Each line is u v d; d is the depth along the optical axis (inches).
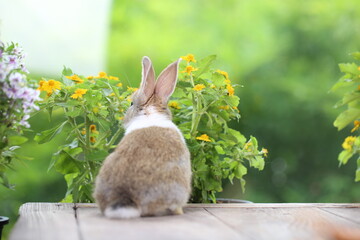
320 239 150.4
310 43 553.3
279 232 158.2
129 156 181.5
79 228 158.7
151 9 576.7
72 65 538.6
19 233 152.5
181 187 181.5
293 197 527.2
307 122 528.1
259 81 537.3
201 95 226.8
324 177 531.5
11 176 446.0
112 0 559.8
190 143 231.8
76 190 224.7
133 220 170.9
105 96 228.5
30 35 523.8
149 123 199.3
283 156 533.0
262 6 568.4
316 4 555.5
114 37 554.9
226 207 205.2
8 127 189.9
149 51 550.3
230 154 239.0
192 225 165.2
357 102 217.3
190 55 227.0
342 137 524.4
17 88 182.7
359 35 547.5
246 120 528.4
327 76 539.2
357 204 214.7
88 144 231.5
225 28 562.9
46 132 229.0
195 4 583.8
